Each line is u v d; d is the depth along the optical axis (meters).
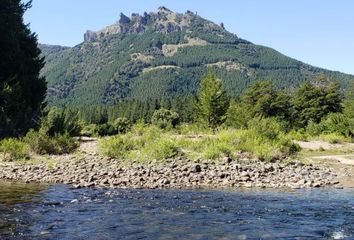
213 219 11.34
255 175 20.28
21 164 22.86
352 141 46.22
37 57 50.69
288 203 13.84
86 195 14.77
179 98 156.50
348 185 18.64
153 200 14.05
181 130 46.56
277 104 88.81
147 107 152.88
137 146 28.44
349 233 10.02
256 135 30.67
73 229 10.06
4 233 9.58
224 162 23.83
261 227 10.52
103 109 176.00
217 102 50.41
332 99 89.19
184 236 9.60
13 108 41.44
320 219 11.49
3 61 44.31
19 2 49.84
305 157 30.19
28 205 12.84
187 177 19.25
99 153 27.73
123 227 10.32
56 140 28.25
